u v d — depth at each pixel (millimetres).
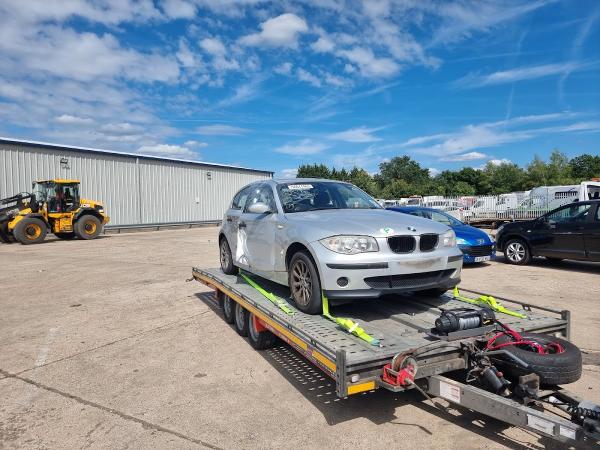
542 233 10500
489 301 4488
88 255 14195
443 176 91812
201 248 16266
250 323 5113
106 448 3086
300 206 5117
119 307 7180
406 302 4598
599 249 9383
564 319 3930
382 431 3238
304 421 3410
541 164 64562
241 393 3934
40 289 8734
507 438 3107
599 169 74125
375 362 3020
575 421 2725
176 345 5281
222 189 34000
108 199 25469
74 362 4777
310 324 3801
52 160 22594
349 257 3840
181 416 3535
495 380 2992
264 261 5121
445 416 3447
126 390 4047
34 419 3531
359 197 5641
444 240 4262
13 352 5129
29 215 17922
